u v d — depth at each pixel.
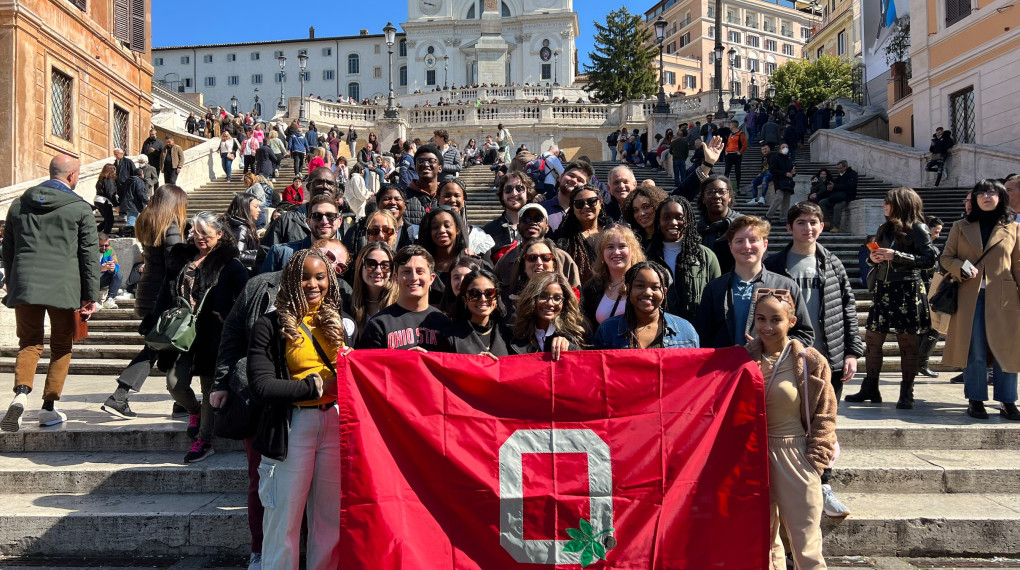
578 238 5.92
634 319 4.55
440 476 4.00
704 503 3.98
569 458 4.05
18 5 16.23
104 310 10.99
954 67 20.58
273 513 3.95
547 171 9.87
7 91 16.22
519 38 67.69
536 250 4.93
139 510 4.87
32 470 5.28
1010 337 6.01
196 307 5.54
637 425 4.08
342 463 3.87
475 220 14.98
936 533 4.61
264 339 3.98
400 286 4.50
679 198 5.38
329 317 4.09
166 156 18.17
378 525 3.81
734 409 4.07
